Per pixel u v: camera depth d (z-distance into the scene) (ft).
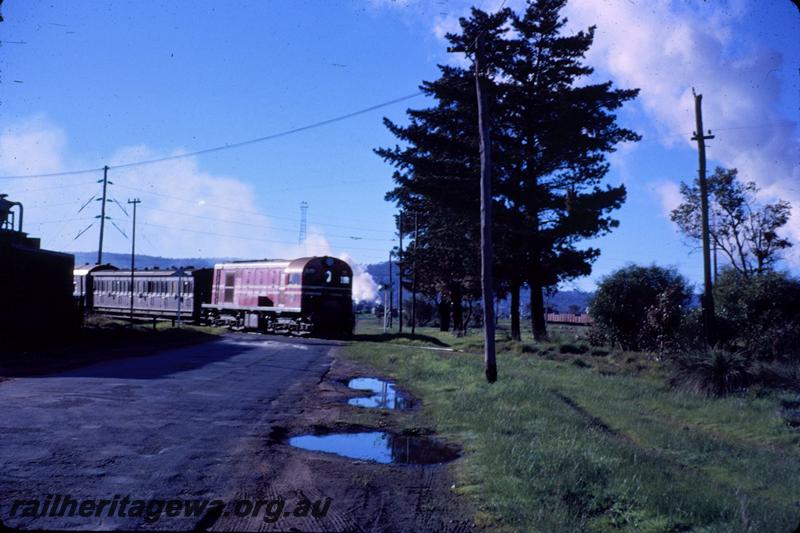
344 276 117.70
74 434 27.48
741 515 19.99
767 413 41.68
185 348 78.95
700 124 76.74
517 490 22.22
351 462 26.73
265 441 29.12
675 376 56.03
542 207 109.19
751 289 75.41
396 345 104.32
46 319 75.61
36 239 79.77
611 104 106.11
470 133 110.01
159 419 32.24
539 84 109.60
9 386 40.19
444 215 118.62
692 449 32.58
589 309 91.50
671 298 79.25
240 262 130.93
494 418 37.27
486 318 56.75
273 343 95.04
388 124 110.11
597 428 36.65
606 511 20.79
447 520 19.65
